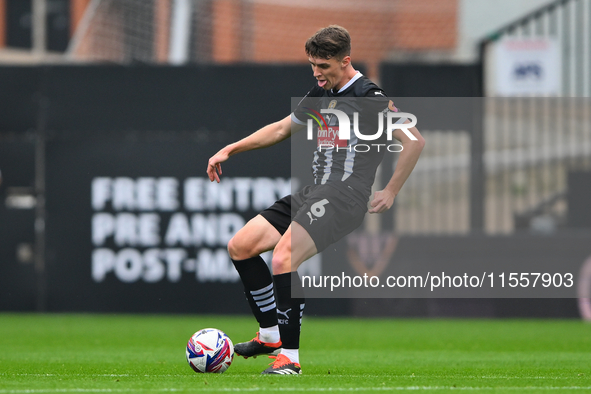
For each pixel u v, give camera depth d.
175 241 35.12
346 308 35.09
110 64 35.50
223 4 51.38
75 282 35.38
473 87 35.78
